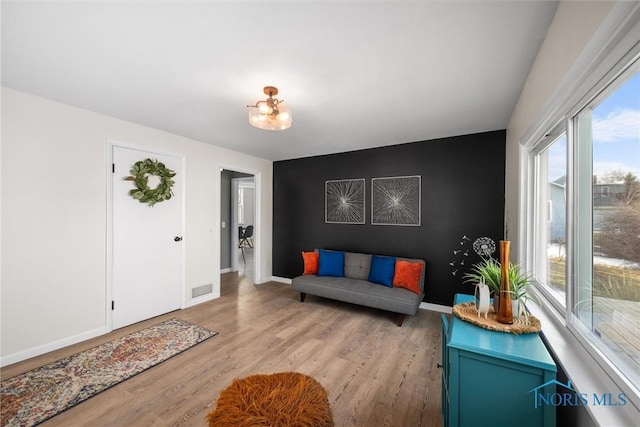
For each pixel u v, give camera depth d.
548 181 1.76
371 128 2.95
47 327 2.28
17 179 2.13
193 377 1.95
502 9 1.20
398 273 3.21
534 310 1.64
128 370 2.03
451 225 3.29
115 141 2.70
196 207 3.54
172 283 3.26
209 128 3.02
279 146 3.81
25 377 1.92
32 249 2.20
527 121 1.82
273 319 3.04
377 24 1.31
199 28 1.36
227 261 5.65
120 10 1.23
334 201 4.18
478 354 1.08
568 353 1.11
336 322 2.96
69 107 2.38
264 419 1.04
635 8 0.69
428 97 2.14
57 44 1.50
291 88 2.01
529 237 2.00
